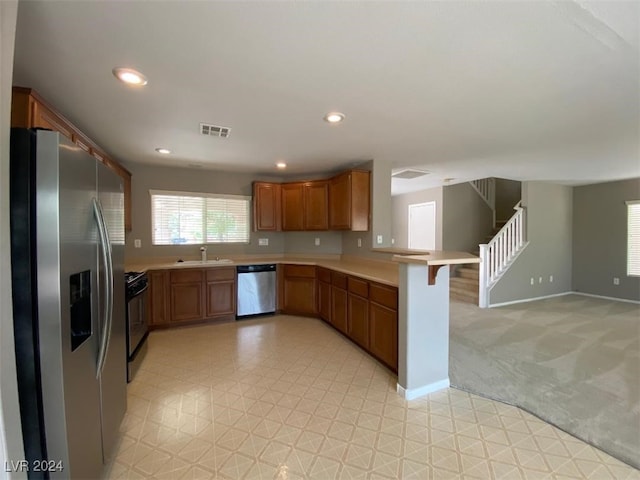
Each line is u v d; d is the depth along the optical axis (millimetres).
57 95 2135
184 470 1641
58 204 1184
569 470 1650
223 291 4340
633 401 2309
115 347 1799
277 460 1717
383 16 1365
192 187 4660
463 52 1654
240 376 2721
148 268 3779
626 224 5719
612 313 4895
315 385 2562
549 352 3256
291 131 2914
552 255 6215
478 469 1655
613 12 1336
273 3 1279
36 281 1160
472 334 3850
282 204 4965
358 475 1610
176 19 1375
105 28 1431
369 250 4145
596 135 3072
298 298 4621
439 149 3559
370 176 4125
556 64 1776
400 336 2449
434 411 2195
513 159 4062
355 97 2195
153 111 2424
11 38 1097
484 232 7184
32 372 1160
